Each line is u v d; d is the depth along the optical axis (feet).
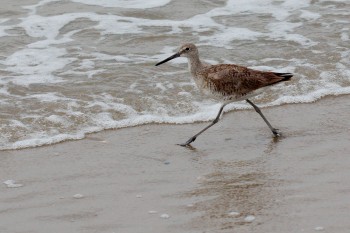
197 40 65.41
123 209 38.65
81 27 67.97
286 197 39.52
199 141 49.14
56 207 39.09
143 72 59.16
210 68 50.31
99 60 61.36
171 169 44.32
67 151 47.03
